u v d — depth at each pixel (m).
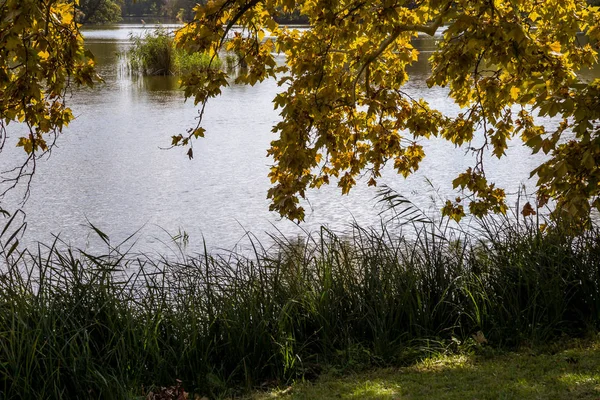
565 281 7.09
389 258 7.71
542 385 5.56
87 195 14.87
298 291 7.25
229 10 6.99
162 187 15.48
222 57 42.47
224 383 6.14
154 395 5.75
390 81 8.27
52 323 6.04
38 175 16.67
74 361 5.70
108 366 5.99
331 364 6.57
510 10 6.74
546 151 5.74
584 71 31.78
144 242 11.87
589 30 7.76
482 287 7.31
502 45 6.08
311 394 5.84
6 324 6.01
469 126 8.21
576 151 5.68
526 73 7.12
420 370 6.25
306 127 7.35
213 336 6.64
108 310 6.38
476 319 7.03
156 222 12.98
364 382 6.05
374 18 6.76
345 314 7.16
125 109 26.84
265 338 6.57
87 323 6.27
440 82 6.36
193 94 7.03
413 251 7.77
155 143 20.45
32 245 11.69
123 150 19.48
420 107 8.45
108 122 24.06
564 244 7.57
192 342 6.41
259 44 7.58
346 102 7.74
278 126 7.06
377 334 6.81
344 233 12.01
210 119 24.56
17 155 18.94
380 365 6.51
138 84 34.62
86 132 22.23
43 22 5.92
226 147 19.83
